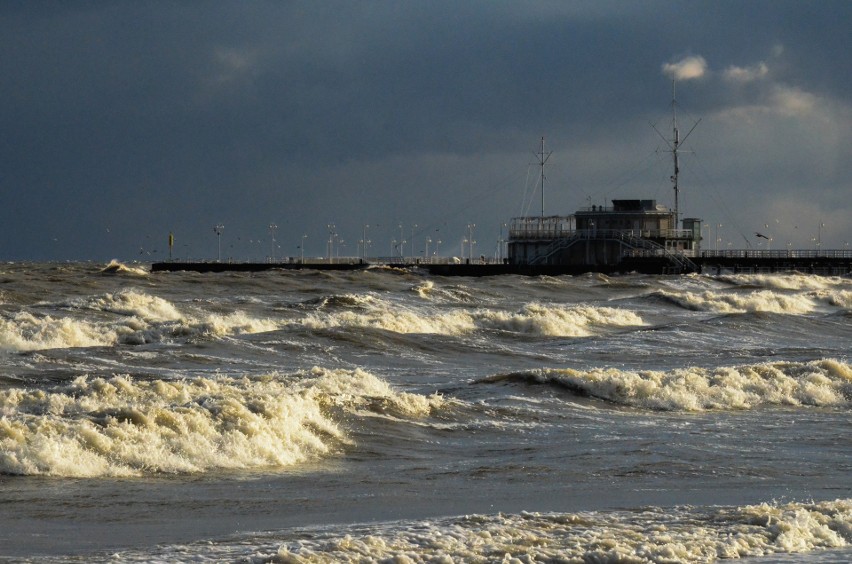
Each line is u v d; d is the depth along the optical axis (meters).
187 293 153.62
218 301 121.38
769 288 188.62
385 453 44.59
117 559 25.75
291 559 25.22
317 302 118.25
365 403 51.62
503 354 86.44
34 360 69.44
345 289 165.62
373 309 117.38
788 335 106.81
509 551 26.62
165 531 29.70
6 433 38.16
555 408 55.84
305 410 47.94
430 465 42.31
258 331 90.38
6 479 35.66
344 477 39.34
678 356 86.19
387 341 87.31
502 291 166.88
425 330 100.75
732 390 60.69
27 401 47.72
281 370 72.19
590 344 95.06
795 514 30.81
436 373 74.69
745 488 38.19
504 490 37.31
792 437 49.28
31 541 28.14
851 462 43.62
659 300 144.38
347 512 32.94
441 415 52.19
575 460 43.25
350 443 45.78
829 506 32.16
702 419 54.50
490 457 44.22
